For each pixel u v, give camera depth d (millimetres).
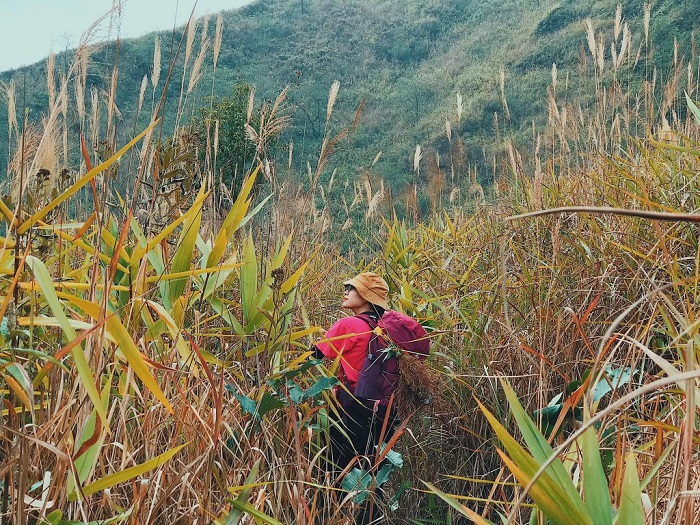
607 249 4254
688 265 3773
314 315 5289
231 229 3523
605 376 2207
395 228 6559
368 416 3824
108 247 3189
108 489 2254
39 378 2055
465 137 31797
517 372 3953
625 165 5074
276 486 2707
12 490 1872
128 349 1979
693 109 3447
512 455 1549
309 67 58500
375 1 73250
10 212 2051
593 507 1554
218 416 2377
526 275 4180
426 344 3979
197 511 2463
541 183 5676
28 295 2496
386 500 3666
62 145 2904
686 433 1369
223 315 3525
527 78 35344
